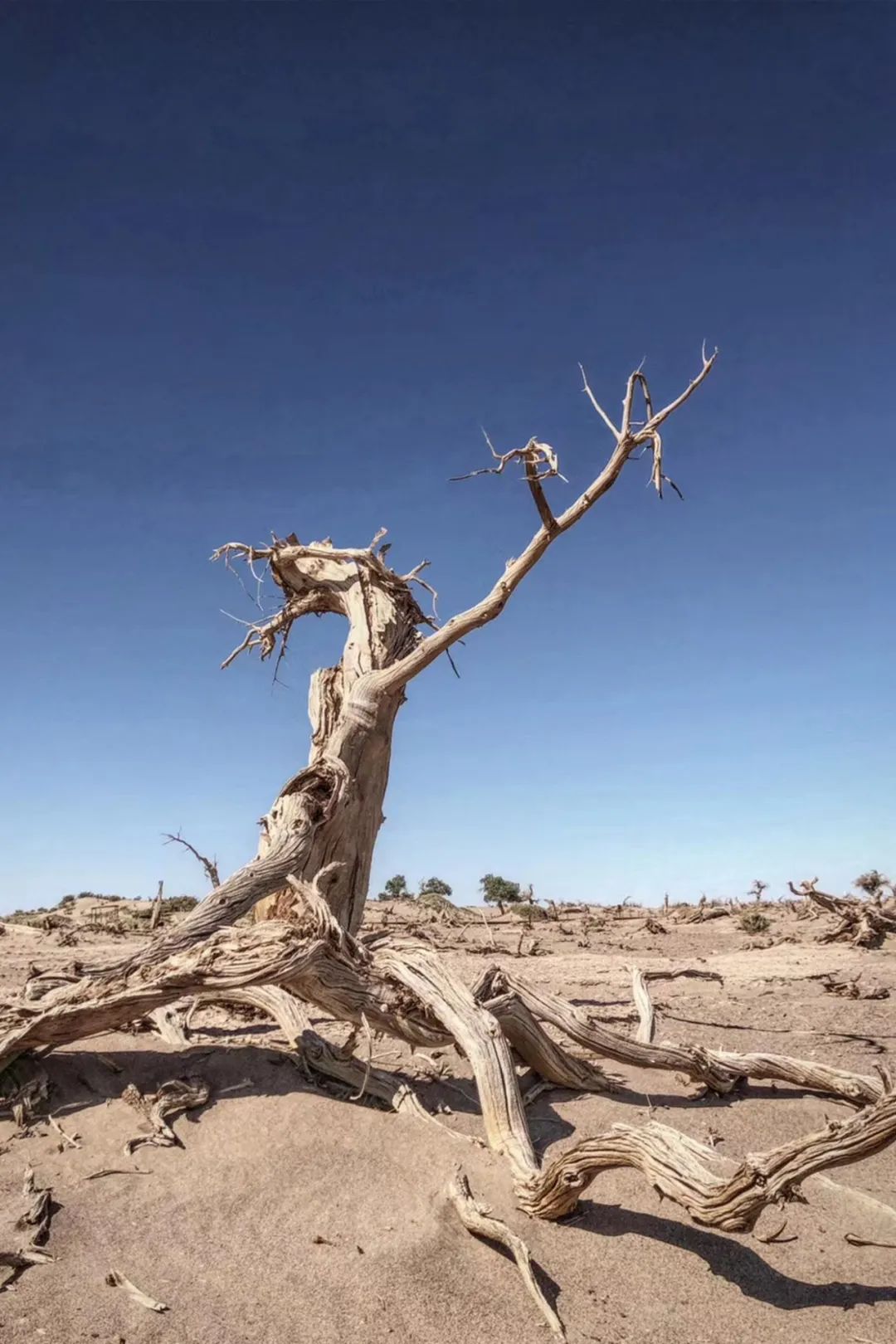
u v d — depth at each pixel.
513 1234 4.56
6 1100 5.67
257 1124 5.67
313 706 11.28
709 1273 4.70
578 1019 6.90
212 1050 6.61
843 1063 8.07
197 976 6.23
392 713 10.73
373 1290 4.31
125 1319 3.96
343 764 9.41
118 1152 5.29
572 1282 4.55
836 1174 6.01
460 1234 4.87
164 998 6.18
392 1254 4.57
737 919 23.62
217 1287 4.26
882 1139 3.95
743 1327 4.28
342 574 12.24
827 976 13.24
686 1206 4.42
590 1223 5.10
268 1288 4.28
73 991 6.34
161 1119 5.56
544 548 9.98
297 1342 3.93
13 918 23.72
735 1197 4.20
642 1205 5.35
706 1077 7.12
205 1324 3.98
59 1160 5.18
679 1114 6.75
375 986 6.71
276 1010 6.84
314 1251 4.59
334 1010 6.63
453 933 20.36
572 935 21.14
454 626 10.12
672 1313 4.36
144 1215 4.76
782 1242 5.05
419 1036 6.66
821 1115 6.95
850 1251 5.01
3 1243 4.40
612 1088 7.12
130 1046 6.64
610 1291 4.51
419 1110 6.12
